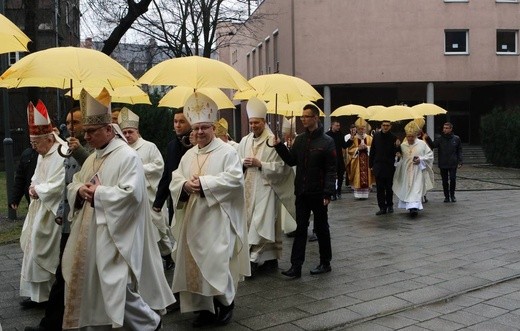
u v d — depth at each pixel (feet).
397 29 99.04
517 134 85.20
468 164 97.55
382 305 19.60
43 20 59.41
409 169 39.99
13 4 67.82
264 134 25.09
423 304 19.75
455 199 48.34
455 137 47.34
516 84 106.73
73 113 17.24
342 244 30.17
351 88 106.52
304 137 23.18
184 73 18.37
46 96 65.87
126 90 24.80
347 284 22.27
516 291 21.34
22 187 22.76
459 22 99.86
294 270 23.21
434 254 27.53
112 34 60.13
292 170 24.66
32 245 18.94
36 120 19.02
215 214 17.22
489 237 31.73
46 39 76.07
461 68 100.53
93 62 15.25
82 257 14.01
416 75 99.71
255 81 24.35
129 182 14.01
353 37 99.09
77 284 13.98
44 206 18.80
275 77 24.31
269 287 21.94
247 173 24.77
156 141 55.98
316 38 99.50
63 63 14.90
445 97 114.52
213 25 88.48
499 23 100.83
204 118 17.79
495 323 17.81
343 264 25.59
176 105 26.94
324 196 23.00
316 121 23.06
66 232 17.12
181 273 17.42
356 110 53.83
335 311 18.99
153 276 14.99
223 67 19.08
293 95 25.93
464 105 115.34
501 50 102.73
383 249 28.76
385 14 98.68
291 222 28.17
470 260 26.21
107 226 13.76
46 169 19.29
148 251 14.92
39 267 18.93
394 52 99.25
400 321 18.06
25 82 19.53
